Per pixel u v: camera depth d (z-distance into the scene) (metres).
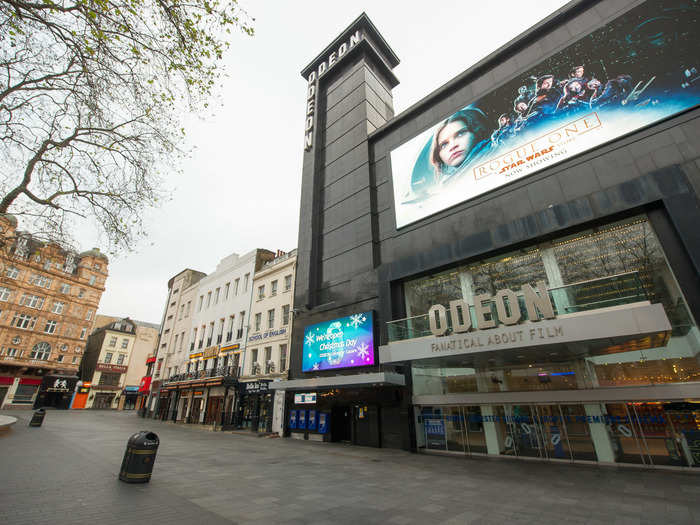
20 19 7.21
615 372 10.57
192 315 36.97
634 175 11.25
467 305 11.22
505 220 13.79
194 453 12.26
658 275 10.46
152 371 40.72
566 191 12.52
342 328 18.31
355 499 6.57
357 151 22.03
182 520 4.96
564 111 13.40
